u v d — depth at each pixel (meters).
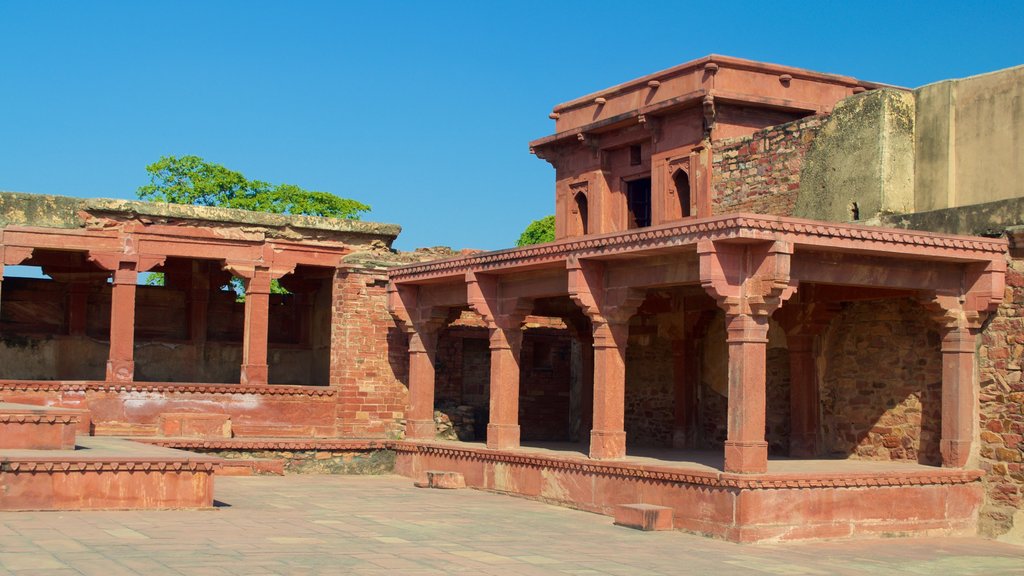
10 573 8.34
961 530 13.88
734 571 10.45
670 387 18.59
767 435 16.64
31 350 21.22
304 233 20.33
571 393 22.05
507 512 14.16
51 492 11.81
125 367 18.86
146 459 12.34
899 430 15.00
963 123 15.27
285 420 19.70
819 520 12.84
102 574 8.44
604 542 11.94
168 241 19.33
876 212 15.59
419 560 10.02
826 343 16.03
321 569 9.23
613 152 22.67
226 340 23.22
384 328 20.41
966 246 13.58
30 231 18.33
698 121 20.16
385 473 19.30
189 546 10.00
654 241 13.18
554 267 15.53
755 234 12.18
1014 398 13.83
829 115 16.69
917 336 14.88
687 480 13.03
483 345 22.27
